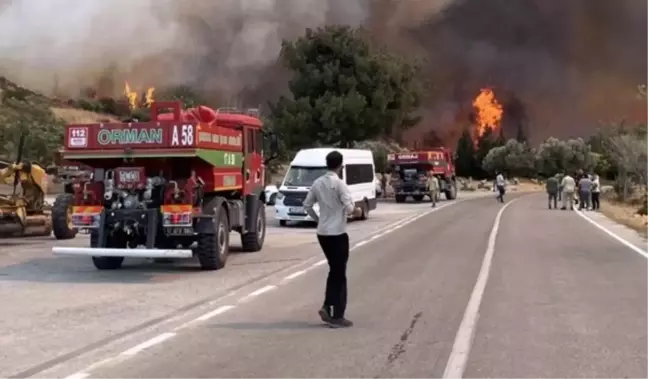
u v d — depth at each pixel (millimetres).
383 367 6871
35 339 8164
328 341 7996
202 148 13562
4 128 45750
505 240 20250
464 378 6484
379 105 50625
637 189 48344
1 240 20594
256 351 7555
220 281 12680
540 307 10000
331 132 49906
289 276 13250
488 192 67750
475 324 8867
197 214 13836
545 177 84875
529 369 6777
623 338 8078
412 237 21391
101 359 7246
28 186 20703
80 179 14227
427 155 45406
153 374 6691
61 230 20531
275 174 52375
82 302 10570
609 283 12219
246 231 17000
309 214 8859
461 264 14914
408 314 9539
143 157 13438
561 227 25047
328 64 50875
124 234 14094
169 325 8930
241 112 17656
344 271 8828
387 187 51531
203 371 6789
